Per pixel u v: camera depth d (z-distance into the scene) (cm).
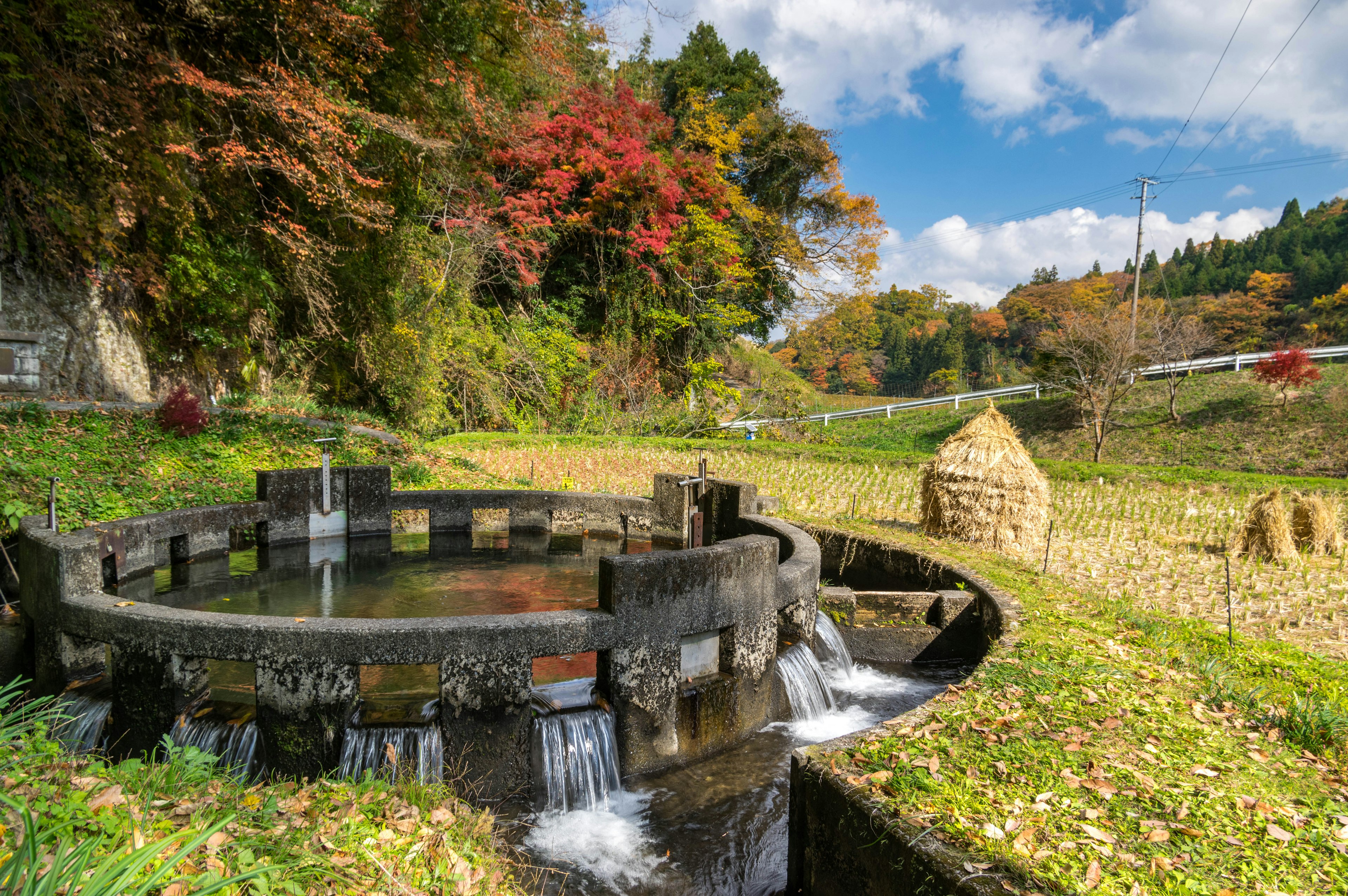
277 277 1705
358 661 470
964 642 771
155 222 1403
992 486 1002
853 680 743
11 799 250
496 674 482
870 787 346
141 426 1179
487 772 485
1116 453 3023
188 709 503
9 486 852
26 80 1147
